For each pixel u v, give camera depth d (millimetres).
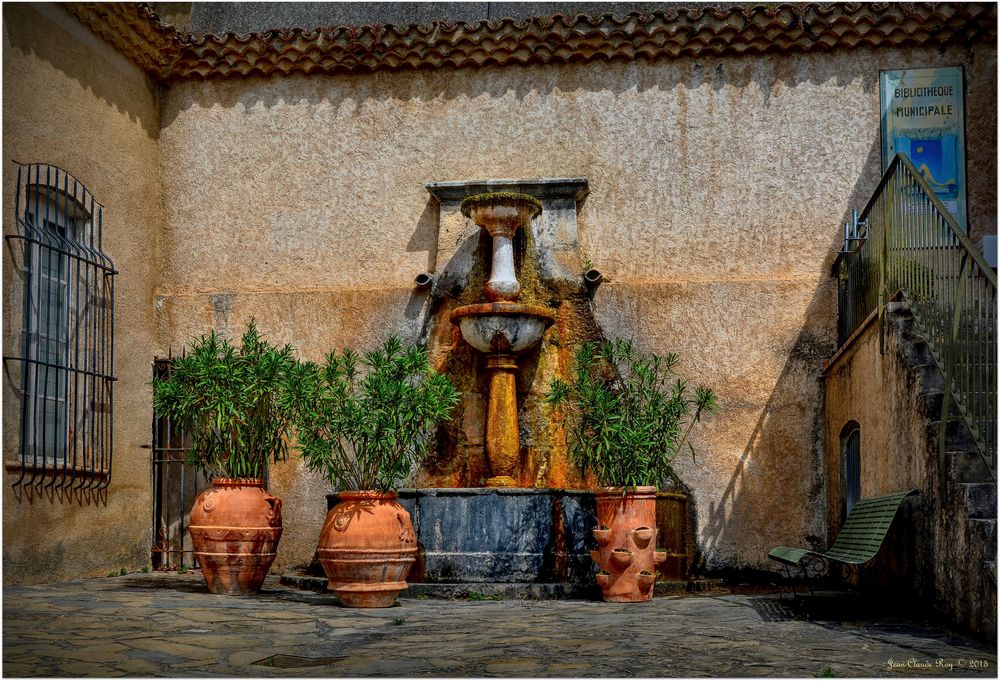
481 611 7188
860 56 10195
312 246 10648
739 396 9891
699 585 8789
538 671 4922
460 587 8031
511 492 8297
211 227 10758
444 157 10609
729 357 9961
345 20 11258
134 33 10141
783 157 10203
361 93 10781
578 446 8211
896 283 7500
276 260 10664
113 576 9266
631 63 10484
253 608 7145
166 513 10156
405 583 7496
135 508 9844
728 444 9820
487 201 9727
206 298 10641
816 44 10180
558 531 8383
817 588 9109
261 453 8312
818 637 5938
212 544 7906
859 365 8344
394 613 7031
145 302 10422
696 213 10234
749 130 10273
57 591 7820
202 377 8102
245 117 10867
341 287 10562
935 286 6648
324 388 7957
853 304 9164
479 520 8273
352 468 7812
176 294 10695
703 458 9820
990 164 9906
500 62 10555
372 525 7344
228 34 10703
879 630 6184
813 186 10125
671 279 10164
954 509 5965
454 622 6590
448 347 10156
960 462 6000
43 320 8648
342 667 5023
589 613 7082
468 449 9906
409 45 10586
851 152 10109
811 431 9766
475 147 10578
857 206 10039
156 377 10406
